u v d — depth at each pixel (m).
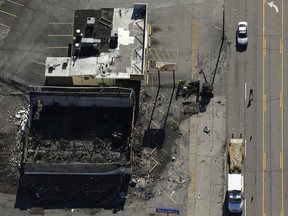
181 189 109.94
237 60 119.06
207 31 122.00
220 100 116.12
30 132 114.62
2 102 117.88
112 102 115.12
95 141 113.56
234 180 107.69
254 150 112.00
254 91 116.38
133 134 113.56
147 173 111.25
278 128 113.38
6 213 109.31
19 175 111.75
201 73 118.31
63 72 115.50
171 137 113.88
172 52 120.62
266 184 109.44
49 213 108.88
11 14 125.25
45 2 125.94
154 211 108.56
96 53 116.50
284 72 117.62
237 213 107.56
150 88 117.62
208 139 113.44
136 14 119.25
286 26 121.38
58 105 116.50
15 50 122.12
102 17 118.94
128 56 115.88
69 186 110.25
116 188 109.94
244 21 122.19
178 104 116.31
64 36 122.94
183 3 124.75
